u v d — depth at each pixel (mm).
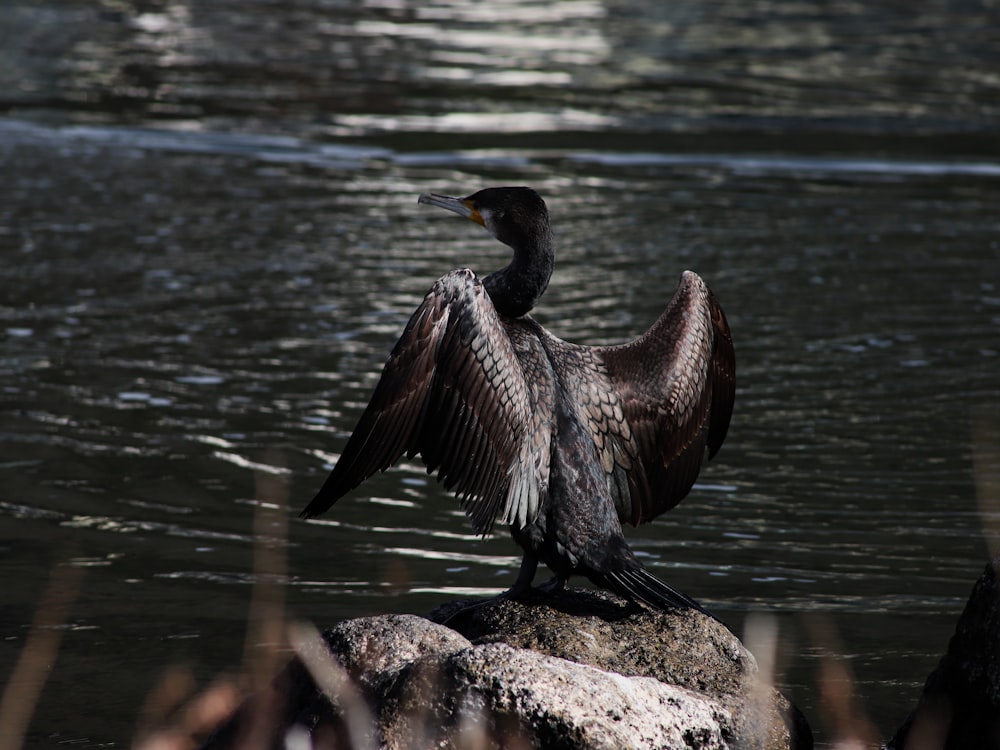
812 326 15531
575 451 7199
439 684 6133
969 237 19234
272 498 10977
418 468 11883
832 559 10039
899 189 21531
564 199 20594
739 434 12516
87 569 9742
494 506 6992
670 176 21875
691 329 7754
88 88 25891
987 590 7051
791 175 22078
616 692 6199
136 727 7508
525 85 26766
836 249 18562
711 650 6938
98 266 17062
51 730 7496
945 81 27625
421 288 16609
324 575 9719
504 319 7562
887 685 8055
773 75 27953
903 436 12492
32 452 11766
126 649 8547
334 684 6414
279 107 25078
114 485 11180
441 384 6852
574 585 9578
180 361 14062
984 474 11625
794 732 6648
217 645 8609
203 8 32875
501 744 6012
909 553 10156
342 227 19078
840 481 11500
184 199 20094
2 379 13406
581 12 33188
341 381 13617
